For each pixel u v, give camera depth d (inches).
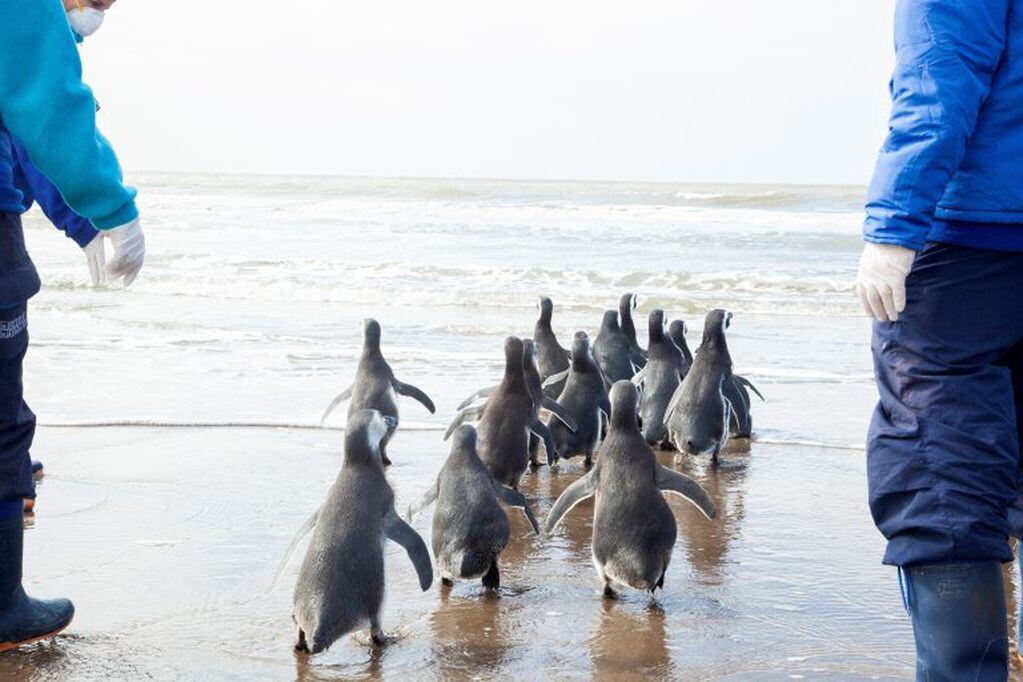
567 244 1156.5
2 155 163.5
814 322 641.0
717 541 247.3
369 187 3009.4
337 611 177.5
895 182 118.2
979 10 118.2
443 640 190.1
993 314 124.7
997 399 125.3
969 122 117.1
